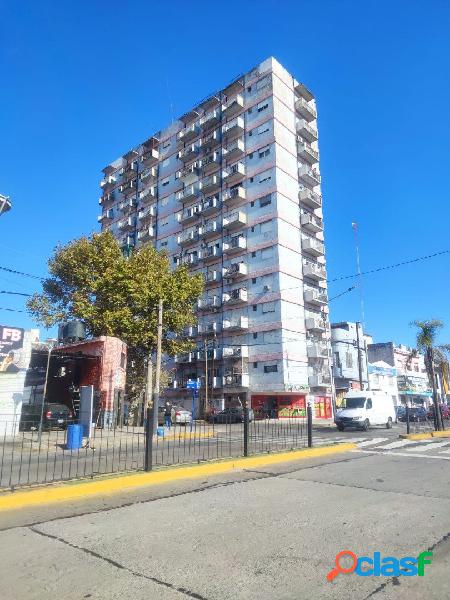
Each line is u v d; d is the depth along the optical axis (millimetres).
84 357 27203
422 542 4902
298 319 46750
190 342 35188
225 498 7043
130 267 32344
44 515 6168
